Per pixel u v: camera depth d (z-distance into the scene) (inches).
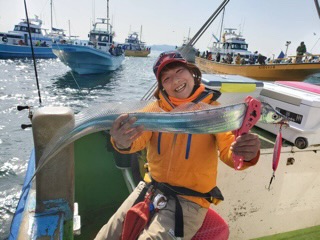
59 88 724.7
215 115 58.4
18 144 335.3
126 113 63.3
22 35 1378.0
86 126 70.2
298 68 652.1
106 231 75.8
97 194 133.4
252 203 109.4
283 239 115.2
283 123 61.2
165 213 69.9
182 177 71.1
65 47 816.3
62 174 83.0
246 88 126.0
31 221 79.9
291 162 108.3
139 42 2605.8
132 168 139.5
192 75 72.6
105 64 930.1
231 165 68.1
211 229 74.3
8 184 253.4
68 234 85.9
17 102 550.3
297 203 115.1
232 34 1215.6
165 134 71.8
